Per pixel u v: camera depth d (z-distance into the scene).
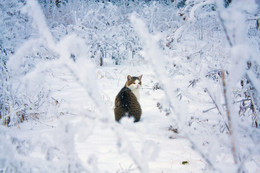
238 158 1.33
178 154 2.80
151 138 3.27
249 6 1.03
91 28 9.93
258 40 2.14
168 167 2.47
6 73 4.29
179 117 1.15
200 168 2.41
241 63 1.09
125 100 4.52
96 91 1.00
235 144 1.22
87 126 1.07
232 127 1.20
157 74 1.06
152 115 4.96
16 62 1.07
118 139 1.05
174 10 11.09
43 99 4.81
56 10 10.64
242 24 1.05
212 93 1.60
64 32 8.91
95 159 1.26
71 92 6.42
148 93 6.75
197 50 3.29
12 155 1.22
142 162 1.07
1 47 5.18
